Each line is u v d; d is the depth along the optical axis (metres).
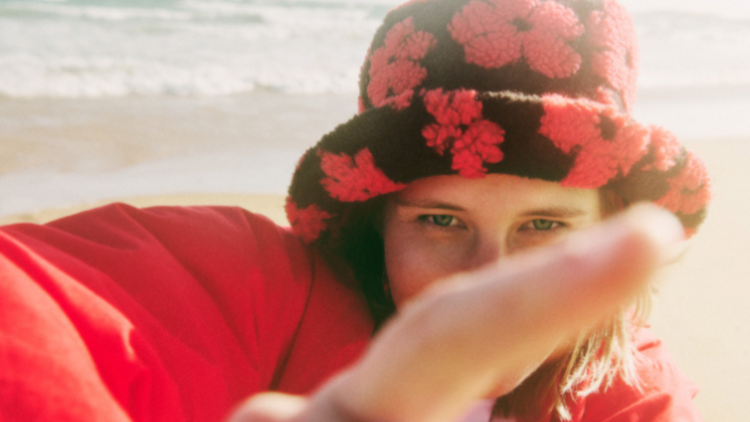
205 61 9.23
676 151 0.94
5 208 3.22
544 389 1.02
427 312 0.29
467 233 0.95
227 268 0.95
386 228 1.04
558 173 0.85
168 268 0.87
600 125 0.84
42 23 12.87
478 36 0.94
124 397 0.67
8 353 0.56
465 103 0.82
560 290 0.26
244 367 0.91
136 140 4.76
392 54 1.03
